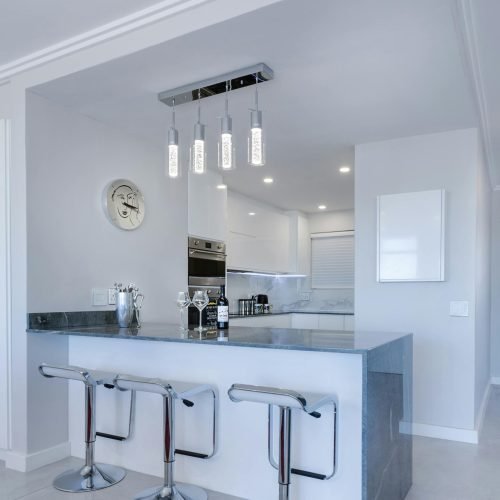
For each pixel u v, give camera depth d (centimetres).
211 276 486
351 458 226
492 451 335
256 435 254
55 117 316
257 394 205
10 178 307
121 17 247
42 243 303
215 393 266
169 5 231
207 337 253
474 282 357
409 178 381
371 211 394
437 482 282
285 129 361
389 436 233
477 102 324
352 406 227
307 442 237
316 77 273
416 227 369
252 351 255
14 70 298
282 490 212
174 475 277
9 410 304
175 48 243
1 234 307
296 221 703
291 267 701
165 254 414
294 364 242
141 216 384
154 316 398
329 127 357
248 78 268
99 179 349
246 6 211
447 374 365
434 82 279
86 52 269
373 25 219
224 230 513
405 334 275
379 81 279
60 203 317
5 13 243
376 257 387
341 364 230
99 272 345
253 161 261
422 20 215
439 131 368
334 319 644
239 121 349
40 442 301
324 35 228
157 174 407
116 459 301
